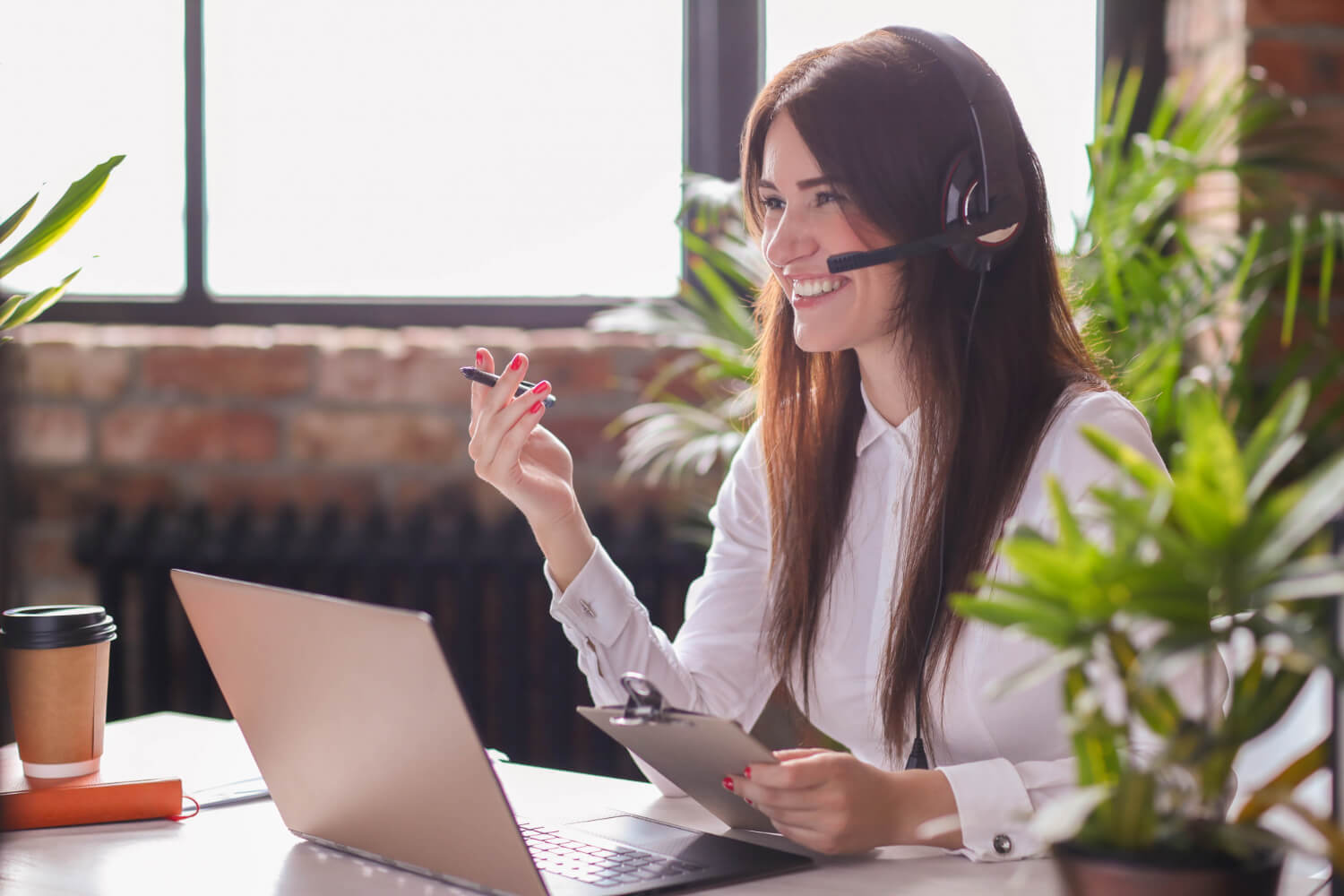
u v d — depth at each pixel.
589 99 2.44
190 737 1.33
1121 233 1.93
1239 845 0.58
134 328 2.42
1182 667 0.54
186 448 2.32
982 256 1.18
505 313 2.46
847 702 1.31
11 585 2.29
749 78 2.42
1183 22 2.30
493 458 1.23
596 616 1.27
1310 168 2.02
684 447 2.04
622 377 2.34
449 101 2.44
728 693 1.34
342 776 0.92
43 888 0.90
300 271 2.47
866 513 1.32
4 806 1.03
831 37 2.41
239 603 0.93
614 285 2.47
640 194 2.45
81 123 2.43
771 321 1.36
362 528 2.29
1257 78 2.02
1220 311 1.91
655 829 1.03
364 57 2.44
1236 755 0.60
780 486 1.34
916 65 1.19
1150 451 1.17
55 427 2.31
